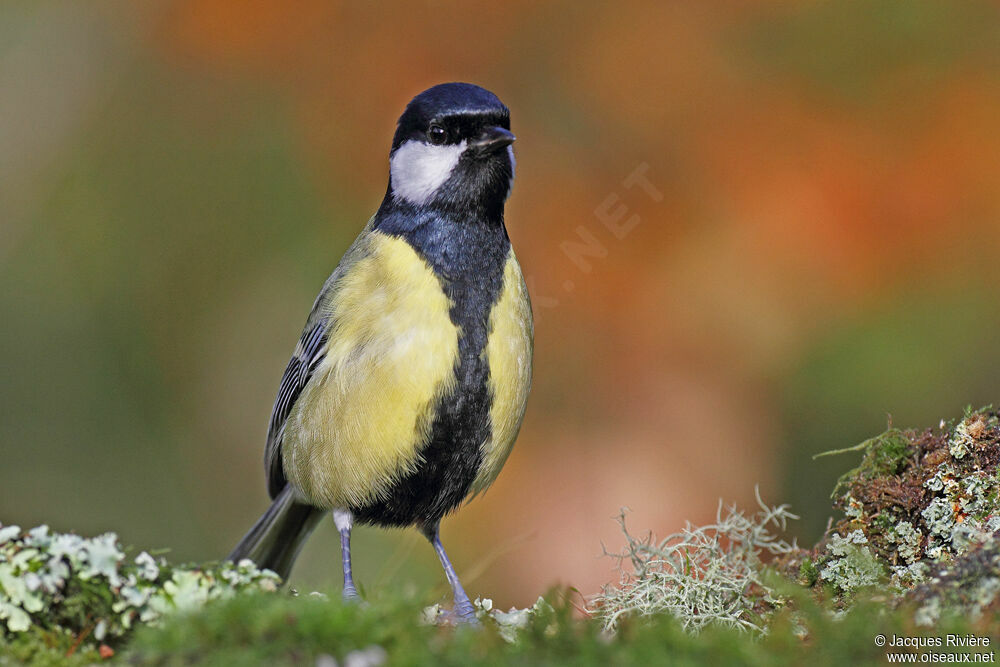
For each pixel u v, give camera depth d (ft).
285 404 28.14
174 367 44.78
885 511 20.70
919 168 35.73
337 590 17.24
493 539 33.81
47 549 16.47
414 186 25.85
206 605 16.06
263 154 42.22
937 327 35.65
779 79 36.78
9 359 44.70
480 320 25.23
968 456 19.86
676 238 35.60
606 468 34.12
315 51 40.22
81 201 45.42
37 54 45.65
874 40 36.86
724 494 34.24
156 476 44.29
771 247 35.14
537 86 37.50
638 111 36.65
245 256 43.65
